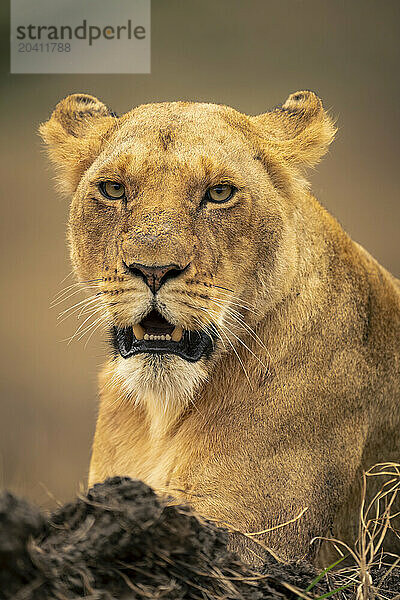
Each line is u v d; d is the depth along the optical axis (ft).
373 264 30.14
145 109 26.96
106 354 28.22
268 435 25.58
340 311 27.27
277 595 19.72
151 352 24.23
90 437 58.34
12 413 61.26
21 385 64.80
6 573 15.75
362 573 21.67
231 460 25.23
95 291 25.90
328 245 27.81
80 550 17.21
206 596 18.35
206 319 24.14
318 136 28.17
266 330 25.88
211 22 117.91
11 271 80.28
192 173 24.58
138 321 23.84
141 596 17.52
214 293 24.31
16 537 15.70
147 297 23.58
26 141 102.22
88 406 61.98
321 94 107.14
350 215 84.53
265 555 24.06
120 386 26.84
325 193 89.10
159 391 24.71
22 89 109.09
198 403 25.86
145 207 24.25
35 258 82.38
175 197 24.36
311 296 26.61
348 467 26.96
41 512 17.02
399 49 115.03
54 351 68.59
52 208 92.43
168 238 23.54
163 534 18.19
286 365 26.03
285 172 26.89
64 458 55.72
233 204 24.90
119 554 17.62
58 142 28.99
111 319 24.39
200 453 25.34
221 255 24.62
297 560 22.52
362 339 27.81
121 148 25.43
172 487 25.05
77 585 16.75
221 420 25.55
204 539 18.99
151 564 18.01
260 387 25.76
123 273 23.81
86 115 29.55
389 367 28.60
